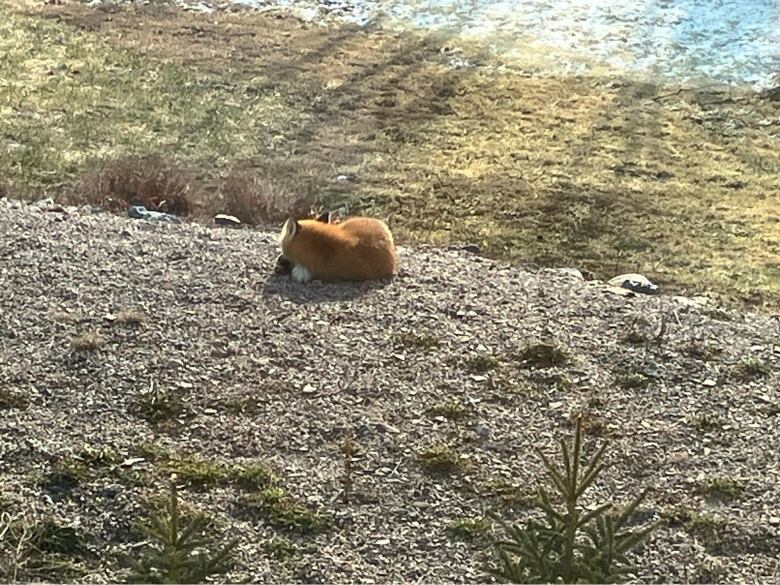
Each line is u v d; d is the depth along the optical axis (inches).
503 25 1063.6
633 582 187.3
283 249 324.5
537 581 144.3
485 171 715.4
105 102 807.1
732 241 608.1
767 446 237.6
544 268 442.0
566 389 259.9
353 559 190.4
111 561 186.2
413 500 209.2
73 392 240.5
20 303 287.1
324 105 838.5
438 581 184.9
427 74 925.2
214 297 303.6
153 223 379.2
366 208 618.2
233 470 213.0
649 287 393.7
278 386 251.6
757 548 200.7
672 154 776.3
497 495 211.5
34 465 210.2
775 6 1106.1
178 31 1011.3
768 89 920.9
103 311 285.4
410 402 248.8
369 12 1099.9
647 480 221.3
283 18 1076.5
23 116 758.5
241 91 855.1
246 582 181.0
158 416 233.1
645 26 1061.1
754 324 320.2
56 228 358.6
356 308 302.8
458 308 307.9
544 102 876.6
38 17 1023.0
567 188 685.3
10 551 184.9
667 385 265.4
